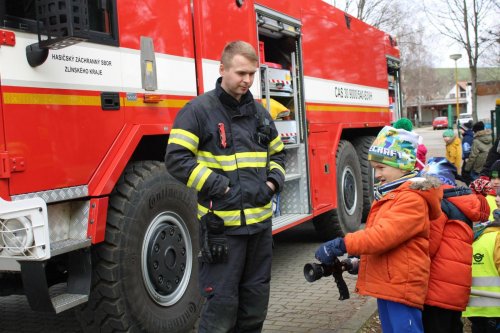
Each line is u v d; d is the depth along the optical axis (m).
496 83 46.38
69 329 4.77
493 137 10.76
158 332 3.98
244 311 3.25
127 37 3.89
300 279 6.00
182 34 4.47
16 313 5.22
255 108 3.22
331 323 4.57
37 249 2.98
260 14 5.70
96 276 3.65
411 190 2.83
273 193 3.20
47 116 3.27
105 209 3.58
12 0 3.13
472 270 3.24
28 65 3.18
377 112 9.27
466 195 3.13
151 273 3.96
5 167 3.02
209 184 2.91
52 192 3.28
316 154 6.84
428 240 2.91
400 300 2.83
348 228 7.75
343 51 7.93
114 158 3.69
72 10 3.04
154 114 4.12
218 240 3.00
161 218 4.11
